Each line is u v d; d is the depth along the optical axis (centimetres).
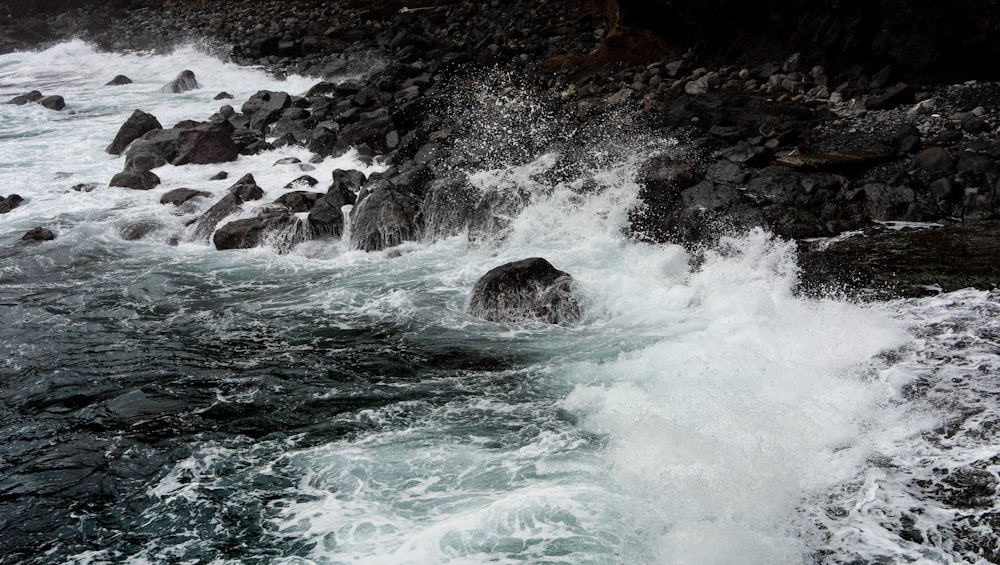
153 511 515
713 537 466
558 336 723
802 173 938
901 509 482
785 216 873
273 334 748
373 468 545
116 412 622
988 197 863
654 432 555
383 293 827
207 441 584
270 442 581
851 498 495
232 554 474
